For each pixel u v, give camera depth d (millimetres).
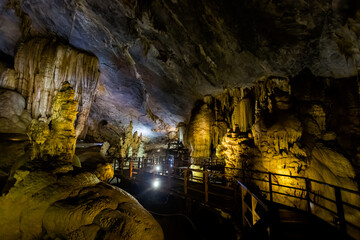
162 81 12258
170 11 7328
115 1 7531
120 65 12289
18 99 10297
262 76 8664
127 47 10383
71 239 2795
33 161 4352
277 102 7625
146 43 9648
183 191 7082
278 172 6531
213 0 6129
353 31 4945
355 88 7066
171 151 15492
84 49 11734
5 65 11570
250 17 6109
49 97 10523
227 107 11234
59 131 4527
